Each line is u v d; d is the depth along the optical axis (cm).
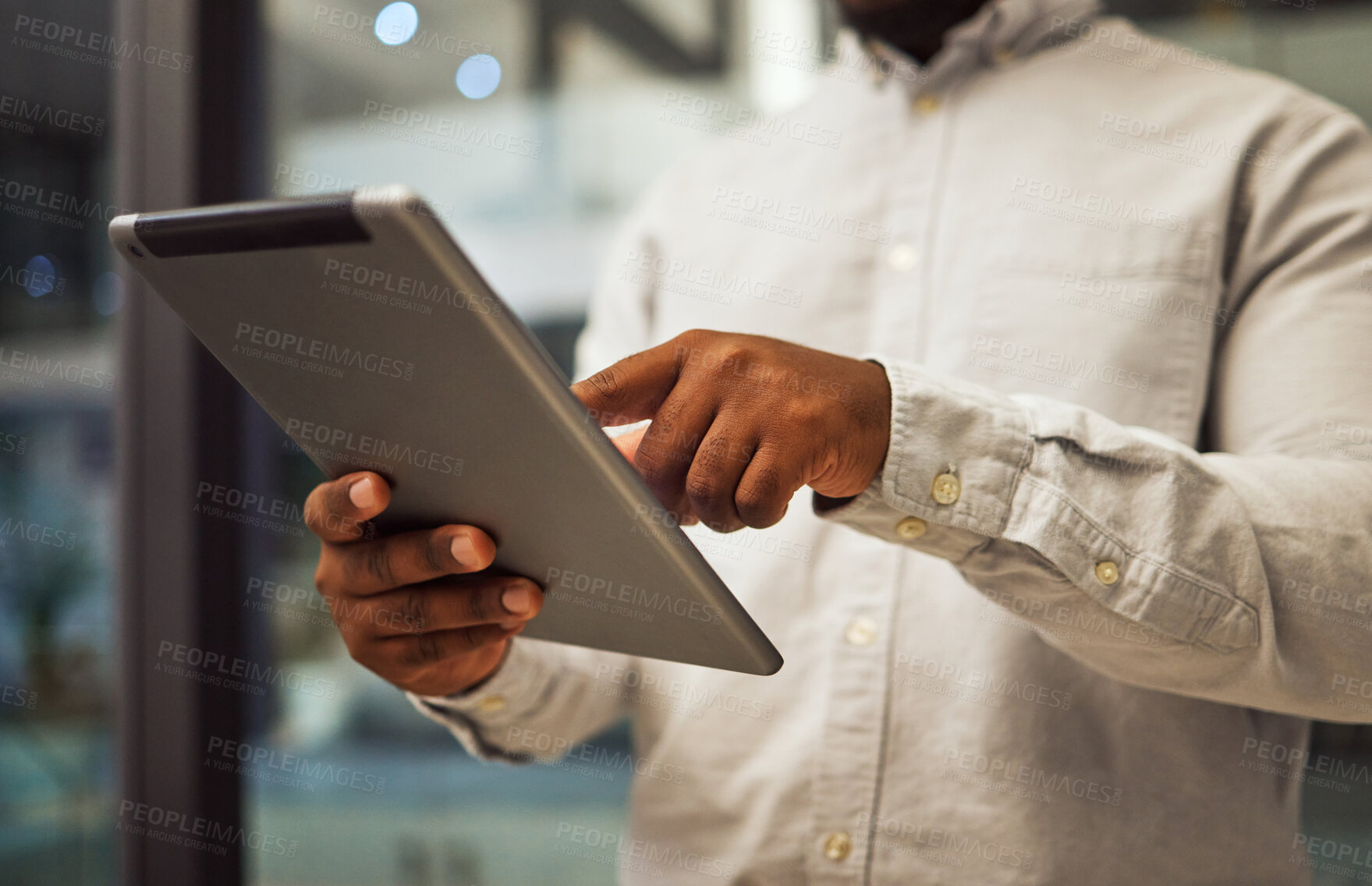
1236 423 67
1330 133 69
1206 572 51
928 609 73
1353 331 62
